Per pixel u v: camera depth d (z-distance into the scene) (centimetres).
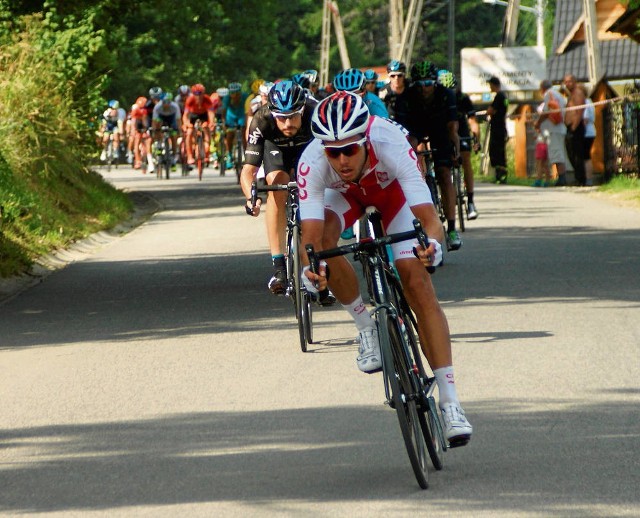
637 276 2139
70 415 1293
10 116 3294
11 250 2498
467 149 2908
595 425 1168
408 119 2400
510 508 930
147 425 1235
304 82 2308
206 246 2914
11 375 1511
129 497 998
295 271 1594
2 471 1091
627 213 3369
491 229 3002
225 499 981
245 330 1756
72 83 3616
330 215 1170
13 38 3572
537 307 1848
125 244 3056
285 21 16262
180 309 1978
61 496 1009
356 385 1375
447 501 953
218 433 1191
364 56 16488
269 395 1344
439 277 2195
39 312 2011
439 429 1067
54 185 3419
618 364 1438
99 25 4062
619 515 905
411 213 1155
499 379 1379
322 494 985
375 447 1120
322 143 1073
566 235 2814
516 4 8112
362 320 1213
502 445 1110
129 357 1589
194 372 1480
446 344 1064
